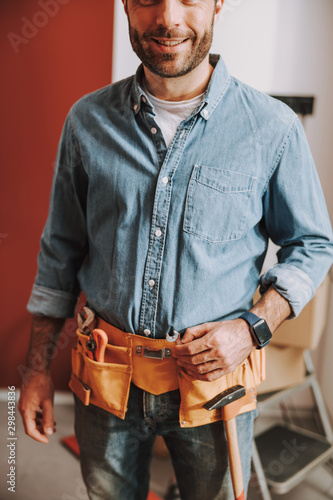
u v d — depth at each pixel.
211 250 0.95
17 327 2.44
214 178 0.93
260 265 1.05
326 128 2.11
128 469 1.12
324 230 0.99
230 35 2.06
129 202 0.97
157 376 0.99
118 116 1.00
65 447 2.16
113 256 1.01
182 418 0.98
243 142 0.93
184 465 1.07
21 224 2.35
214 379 0.93
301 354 1.85
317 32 2.02
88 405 1.10
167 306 0.96
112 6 2.08
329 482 1.97
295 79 2.08
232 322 0.94
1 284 2.40
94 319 1.08
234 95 0.96
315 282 0.98
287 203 0.96
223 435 1.01
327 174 2.15
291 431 2.02
